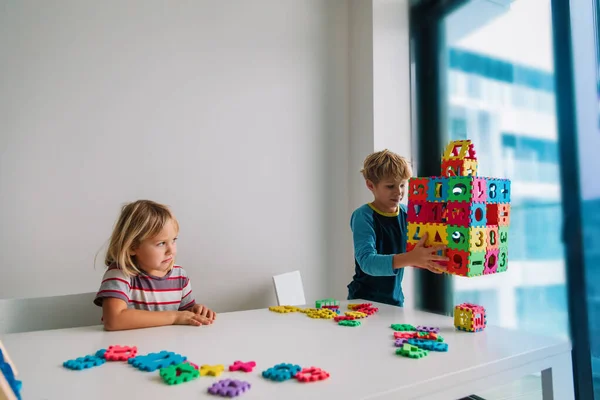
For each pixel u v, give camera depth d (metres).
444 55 1.96
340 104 2.17
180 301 1.23
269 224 1.98
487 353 0.77
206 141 1.85
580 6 1.43
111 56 1.68
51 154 1.58
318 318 1.08
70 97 1.61
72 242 1.60
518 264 1.62
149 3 1.76
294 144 2.05
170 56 1.79
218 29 1.89
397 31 2.09
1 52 1.51
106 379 0.65
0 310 1.13
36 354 0.78
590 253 1.39
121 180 1.68
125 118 1.70
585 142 1.40
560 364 0.84
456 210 0.96
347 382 0.63
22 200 1.54
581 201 1.41
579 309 1.42
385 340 0.86
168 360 0.71
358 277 1.53
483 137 1.77
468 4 1.85
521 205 1.61
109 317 0.98
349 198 2.18
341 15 2.19
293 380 0.64
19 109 1.54
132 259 1.17
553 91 1.50
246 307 1.92
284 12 2.05
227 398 0.57
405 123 2.10
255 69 1.97
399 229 1.49
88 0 1.65
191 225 1.81
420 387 0.63
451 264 0.97
